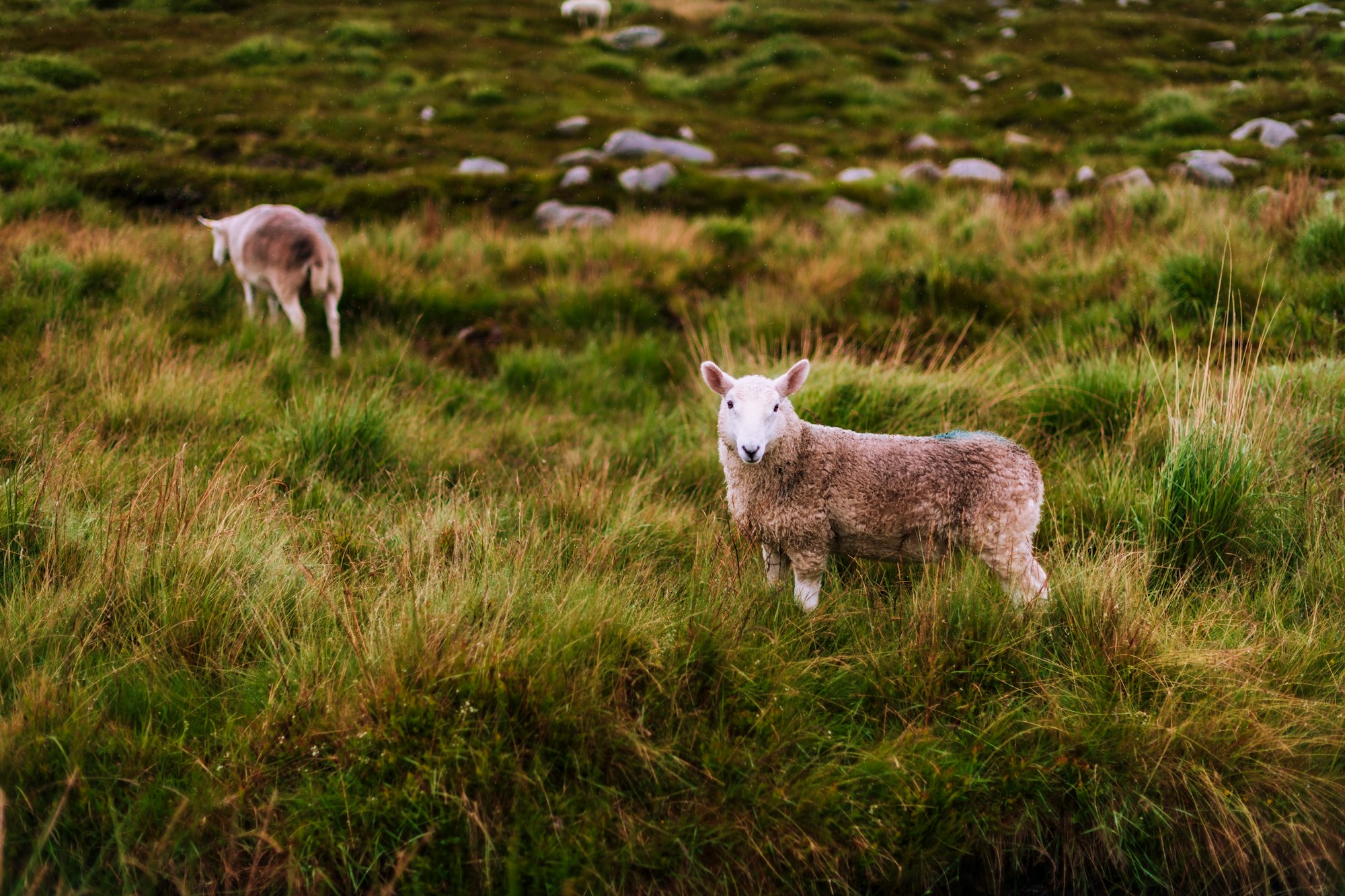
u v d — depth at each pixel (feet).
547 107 58.03
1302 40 71.72
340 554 13.33
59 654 10.42
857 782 9.62
